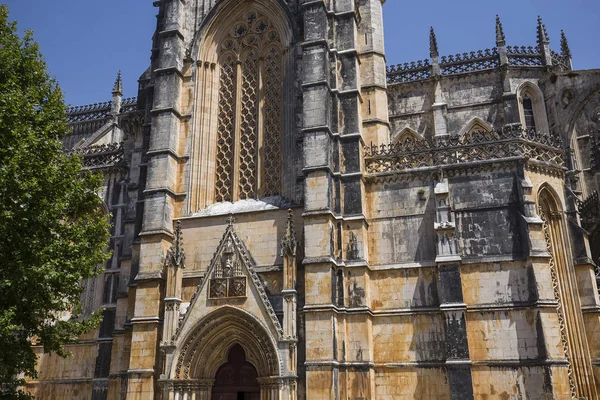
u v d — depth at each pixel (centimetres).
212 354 3375
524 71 5250
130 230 4119
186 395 3259
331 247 3278
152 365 3356
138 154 4406
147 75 4706
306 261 3244
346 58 3769
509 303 3112
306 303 3195
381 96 4350
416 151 3566
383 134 4231
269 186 3741
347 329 3219
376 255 3422
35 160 2748
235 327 3325
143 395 3300
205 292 3388
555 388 2894
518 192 3306
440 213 3322
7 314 2433
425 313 3222
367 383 3102
